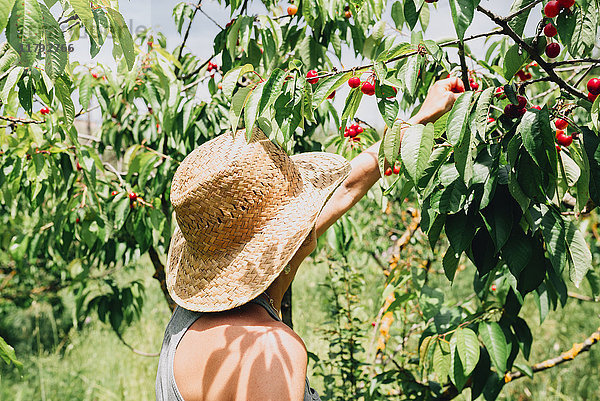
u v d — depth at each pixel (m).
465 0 1.20
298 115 1.46
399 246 3.00
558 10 1.36
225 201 1.27
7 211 4.09
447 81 1.62
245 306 1.29
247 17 2.16
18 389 4.98
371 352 3.12
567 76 2.76
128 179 2.64
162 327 6.35
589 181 1.35
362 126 2.12
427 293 2.36
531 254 1.43
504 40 2.16
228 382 1.15
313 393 1.31
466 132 1.28
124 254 3.08
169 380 1.28
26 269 5.32
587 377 4.43
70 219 2.63
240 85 2.36
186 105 2.48
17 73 1.59
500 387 2.11
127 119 3.16
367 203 4.70
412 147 1.35
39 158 2.31
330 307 3.17
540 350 4.96
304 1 2.21
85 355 5.78
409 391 2.54
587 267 1.37
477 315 2.20
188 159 1.37
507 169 1.37
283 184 1.33
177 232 1.62
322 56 2.41
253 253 1.28
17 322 6.69
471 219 1.42
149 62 2.57
